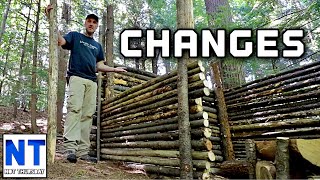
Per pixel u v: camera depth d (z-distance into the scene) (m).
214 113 5.89
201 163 3.48
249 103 5.39
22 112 10.62
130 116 5.10
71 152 3.82
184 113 3.60
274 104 4.93
